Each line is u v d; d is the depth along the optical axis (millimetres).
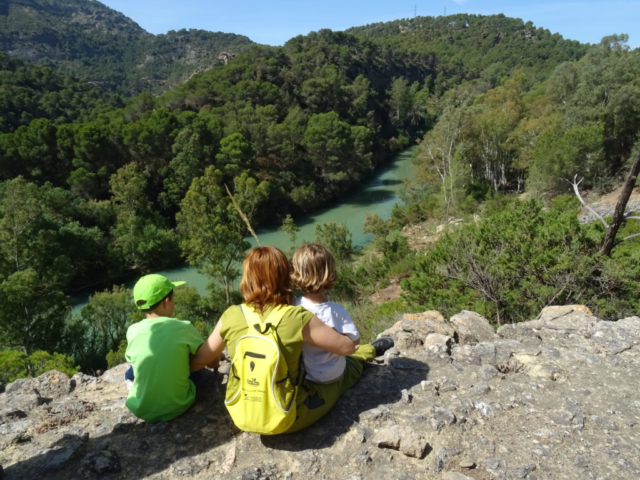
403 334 4254
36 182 45875
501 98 60500
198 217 27000
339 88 96125
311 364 2811
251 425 2525
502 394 3281
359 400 3195
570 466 2586
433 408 3043
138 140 49844
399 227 42719
